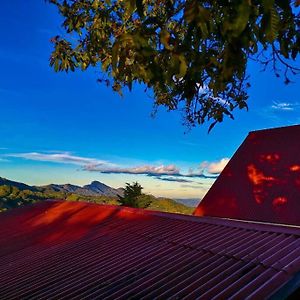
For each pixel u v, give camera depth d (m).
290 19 3.36
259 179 12.53
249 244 6.31
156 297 5.24
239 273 5.21
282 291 4.42
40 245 10.41
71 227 11.57
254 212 11.83
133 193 27.75
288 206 11.20
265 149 13.22
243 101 6.68
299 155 12.22
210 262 5.99
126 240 8.53
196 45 3.14
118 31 5.84
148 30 3.04
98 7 5.91
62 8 6.04
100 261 7.47
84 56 6.34
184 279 5.62
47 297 6.29
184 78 3.40
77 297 5.96
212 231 7.61
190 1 2.62
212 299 4.62
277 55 4.11
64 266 7.79
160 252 7.11
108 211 11.99
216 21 2.83
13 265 8.90
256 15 2.59
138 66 3.28
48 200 17.47
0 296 6.91
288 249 5.52
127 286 5.87
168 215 9.68
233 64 3.02
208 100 6.76
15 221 14.84
